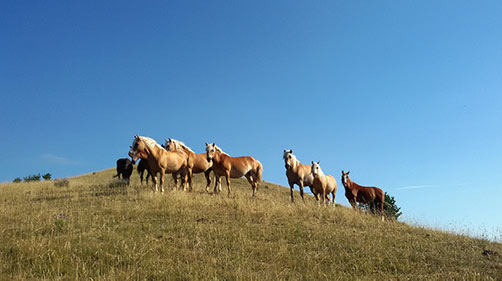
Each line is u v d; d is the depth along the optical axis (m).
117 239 9.25
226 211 13.79
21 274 6.80
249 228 11.44
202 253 8.84
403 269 8.71
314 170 17.70
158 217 12.44
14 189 20.58
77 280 6.69
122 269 7.55
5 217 11.91
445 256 9.74
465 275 8.26
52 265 7.31
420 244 10.82
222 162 18.25
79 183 26.06
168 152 17.50
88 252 8.23
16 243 8.47
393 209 23.88
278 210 14.19
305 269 8.38
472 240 11.86
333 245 10.23
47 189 21.59
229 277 7.37
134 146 16.19
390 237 11.52
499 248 11.01
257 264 8.45
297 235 11.11
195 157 19.05
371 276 8.19
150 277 7.23
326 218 14.05
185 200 14.62
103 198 15.95
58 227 10.20
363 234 11.74
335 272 8.24
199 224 11.41
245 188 29.73
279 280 7.42
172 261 8.19
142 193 16.12
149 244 9.09
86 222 11.09
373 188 17.52
